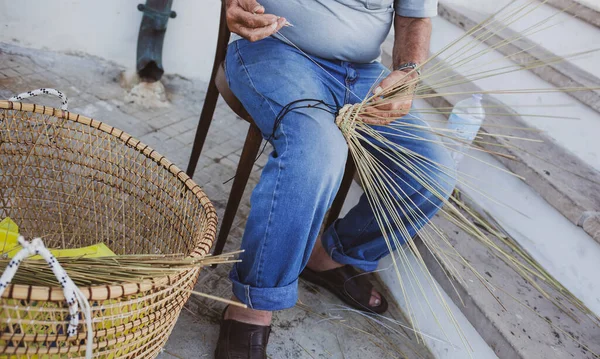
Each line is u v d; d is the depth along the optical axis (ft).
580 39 7.13
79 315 2.95
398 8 5.35
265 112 4.67
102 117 7.53
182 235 4.27
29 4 7.93
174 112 8.33
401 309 6.08
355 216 5.39
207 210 3.95
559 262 5.68
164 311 3.35
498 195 6.29
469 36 7.65
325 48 5.05
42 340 2.78
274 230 4.18
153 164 4.53
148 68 8.40
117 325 3.14
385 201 4.70
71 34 8.29
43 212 4.79
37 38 8.18
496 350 4.79
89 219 4.82
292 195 4.13
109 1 8.14
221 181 7.15
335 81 5.11
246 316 4.70
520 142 6.38
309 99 4.50
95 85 8.18
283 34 5.04
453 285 5.00
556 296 5.46
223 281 5.66
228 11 4.45
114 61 8.59
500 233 6.11
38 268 3.13
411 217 5.10
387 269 6.34
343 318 5.72
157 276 3.12
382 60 7.62
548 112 6.82
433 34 8.25
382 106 4.56
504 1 8.18
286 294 4.41
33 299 2.60
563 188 5.60
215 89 6.03
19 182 4.61
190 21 8.62
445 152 5.13
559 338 4.88
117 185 4.69
